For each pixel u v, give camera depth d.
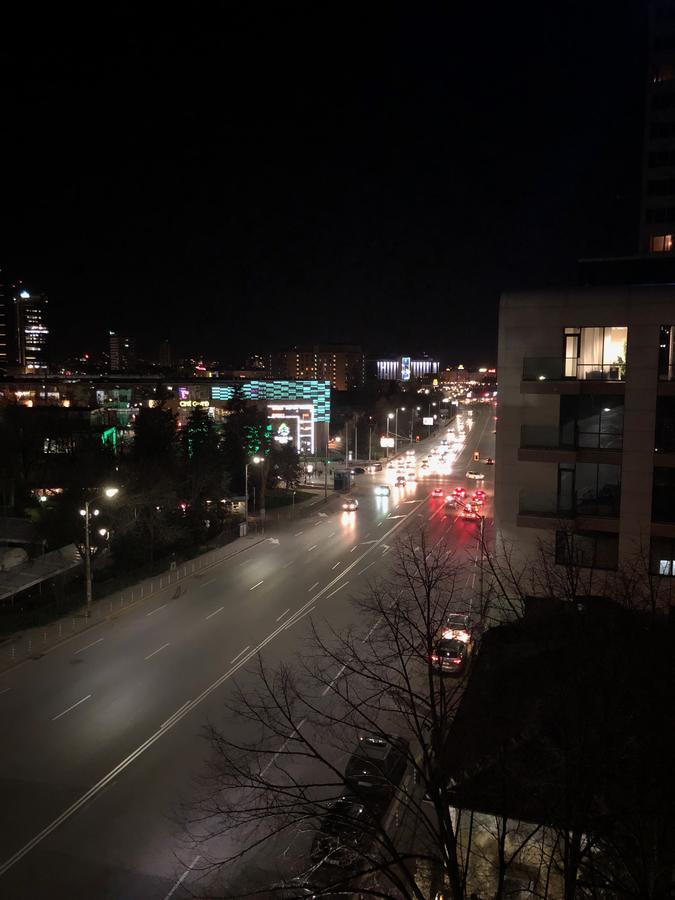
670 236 61.12
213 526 65.88
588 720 12.21
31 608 43.72
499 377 28.66
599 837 10.98
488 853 14.30
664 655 14.25
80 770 23.53
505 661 17.23
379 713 25.08
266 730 25.34
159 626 38.22
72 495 50.69
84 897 17.59
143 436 70.69
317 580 47.00
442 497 81.62
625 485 26.44
